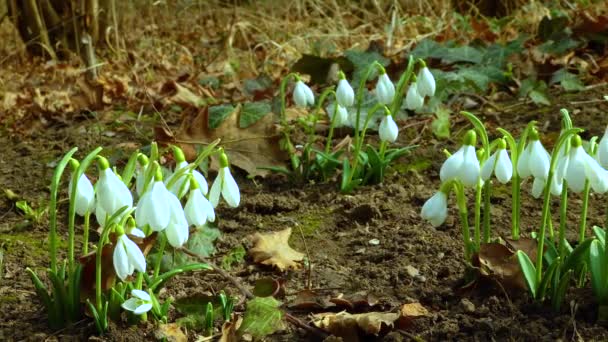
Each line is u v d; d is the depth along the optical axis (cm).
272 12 275
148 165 115
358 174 147
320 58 184
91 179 150
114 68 234
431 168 151
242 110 161
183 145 150
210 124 159
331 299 120
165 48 261
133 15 280
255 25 273
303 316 120
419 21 252
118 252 111
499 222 136
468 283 121
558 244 123
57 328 118
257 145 151
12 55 246
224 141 150
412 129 164
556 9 240
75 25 245
